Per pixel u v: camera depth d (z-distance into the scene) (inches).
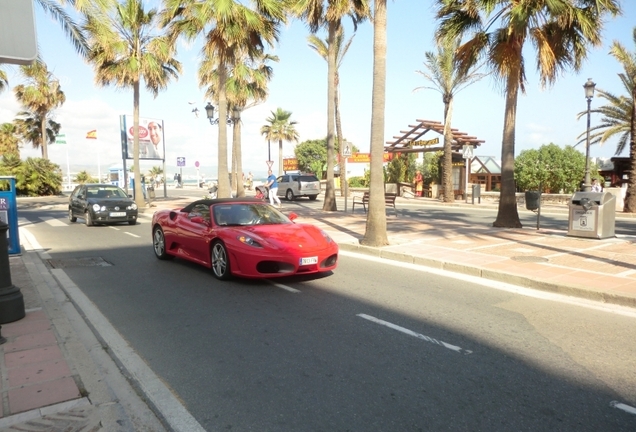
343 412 131.8
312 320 215.9
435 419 128.0
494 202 1082.1
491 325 208.7
